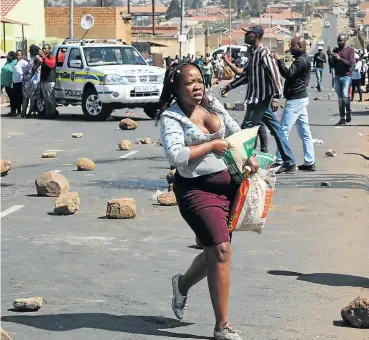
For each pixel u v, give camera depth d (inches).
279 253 405.4
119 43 1338.6
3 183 623.8
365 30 5452.8
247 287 346.3
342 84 1097.4
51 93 1263.5
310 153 671.1
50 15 2994.6
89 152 818.2
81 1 5285.4
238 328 294.4
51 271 373.4
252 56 622.5
